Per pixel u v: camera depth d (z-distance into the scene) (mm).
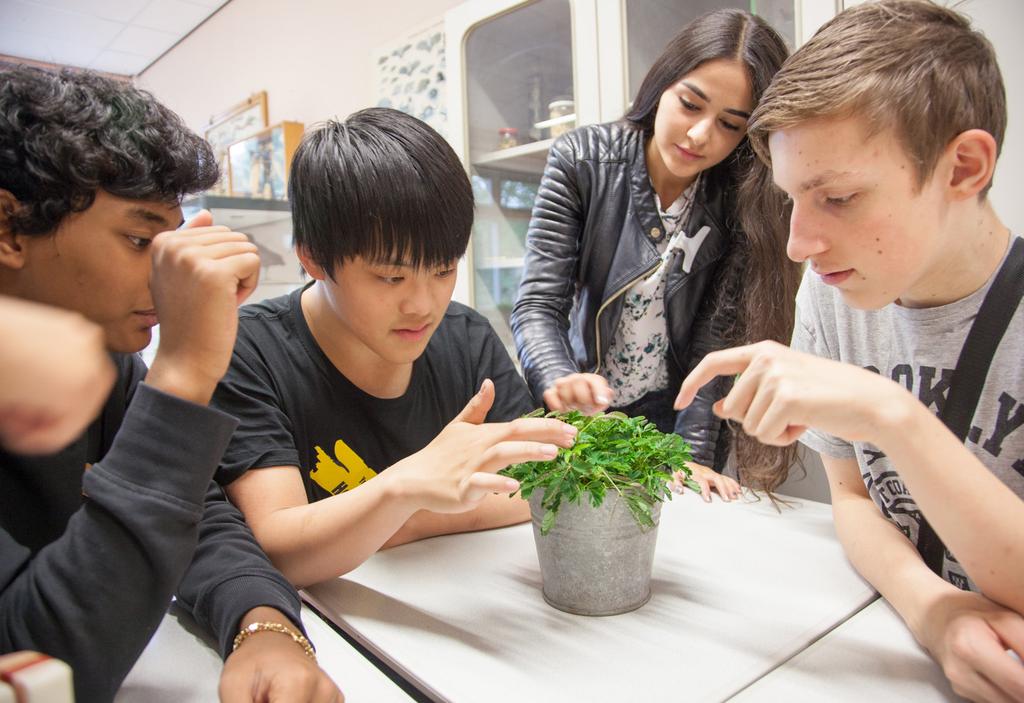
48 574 476
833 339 796
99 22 3541
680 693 516
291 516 726
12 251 533
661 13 1411
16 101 521
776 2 1234
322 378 887
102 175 528
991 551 501
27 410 179
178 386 512
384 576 748
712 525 878
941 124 509
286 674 484
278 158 2943
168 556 492
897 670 548
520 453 606
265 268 2865
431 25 2219
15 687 257
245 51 3271
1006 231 617
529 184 1675
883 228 532
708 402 1219
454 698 516
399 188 710
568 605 653
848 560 763
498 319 1797
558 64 1584
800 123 531
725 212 1231
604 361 1323
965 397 632
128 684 551
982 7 1000
